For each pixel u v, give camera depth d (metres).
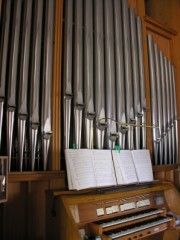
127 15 2.97
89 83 2.40
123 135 2.58
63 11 2.48
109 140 2.43
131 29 2.99
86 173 2.06
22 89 2.04
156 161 2.95
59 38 2.31
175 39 3.64
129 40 2.92
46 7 2.33
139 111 2.79
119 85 2.67
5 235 1.91
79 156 2.08
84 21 2.55
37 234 2.03
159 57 3.31
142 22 3.17
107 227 1.99
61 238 1.81
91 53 2.50
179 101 3.48
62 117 2.24
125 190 2.31
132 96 2.79
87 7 2.60
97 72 2.51
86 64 2.43
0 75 1.96
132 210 2.31
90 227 1.96
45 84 2.16
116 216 2.16
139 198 2.45
